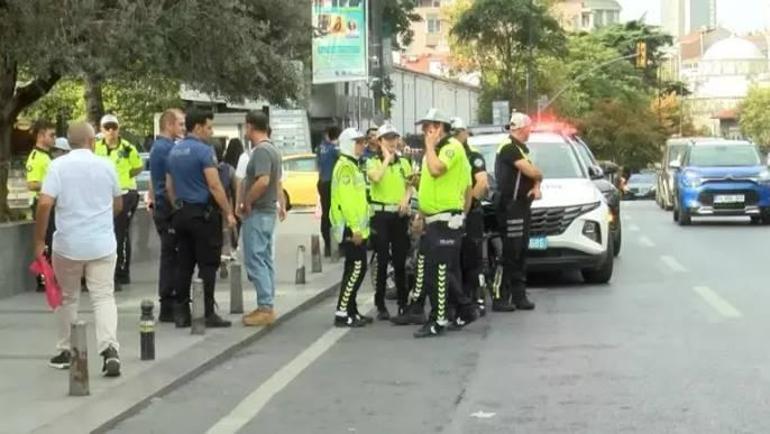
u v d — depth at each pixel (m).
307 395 8.52
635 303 13.10
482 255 12.44
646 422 7.34
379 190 12.16
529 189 12.52
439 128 10.98
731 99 158.75
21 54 14.83
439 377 9.03
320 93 51.91
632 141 81.69
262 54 18.97
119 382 8.75
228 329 11.36
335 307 13.69
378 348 10.55
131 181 14.66
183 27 16.47
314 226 26.62
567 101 75.25
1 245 13.66
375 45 32.16
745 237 22.77
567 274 16.25
